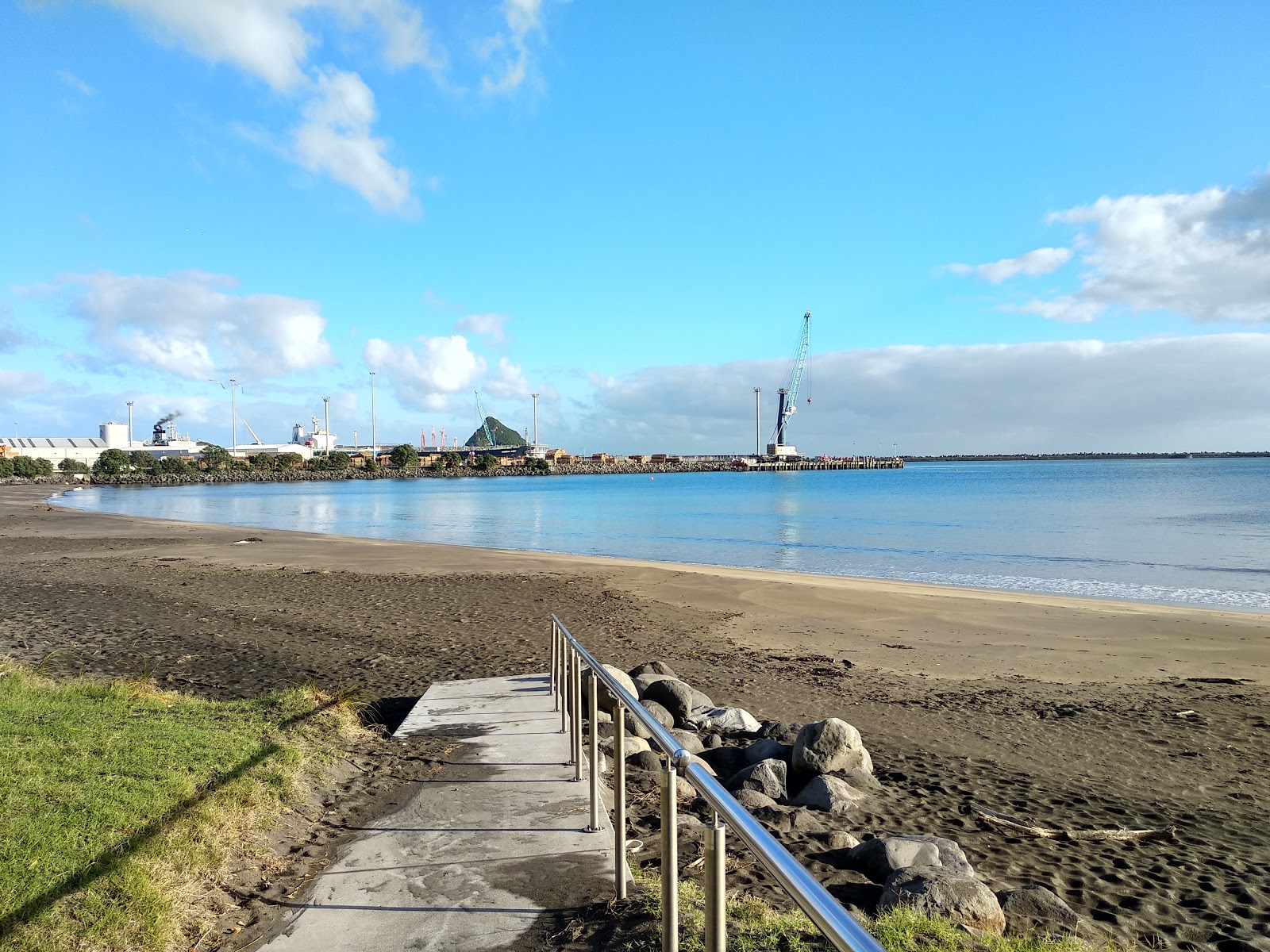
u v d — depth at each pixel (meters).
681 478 165.75
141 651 12.33
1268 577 25.05
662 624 16.20
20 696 7.12
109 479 140.25
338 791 5.71
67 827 4.23
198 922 3.80
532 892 4.15
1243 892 5.21
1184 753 8.55
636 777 6.59
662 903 3.04
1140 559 29.50
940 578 24.95
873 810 6.54
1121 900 5.07
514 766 6.32
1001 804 6.89
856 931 1.58
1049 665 13.07
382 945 3.63
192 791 4.97
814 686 11.43
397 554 29.00
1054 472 174.88
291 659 11.88
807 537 39.31
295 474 165.25
